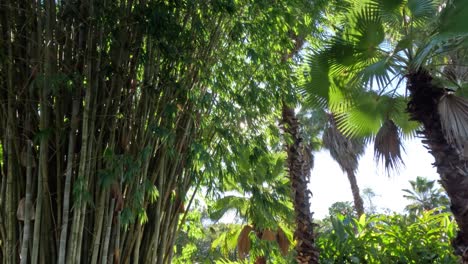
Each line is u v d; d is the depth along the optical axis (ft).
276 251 19.70
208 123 11.97
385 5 14.52
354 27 15.03
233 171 12.55
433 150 13.64
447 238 15.69
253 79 12.61
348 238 16.38
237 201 21.08
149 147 9.47
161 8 9.72
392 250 15.89
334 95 16.61
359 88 16.24
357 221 17.26
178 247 18.06
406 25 14.84
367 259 15.93
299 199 17.16
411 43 14.26
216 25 11.32
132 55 10.05
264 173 14.29
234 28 11.34
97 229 9.11
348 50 15.16
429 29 14.08
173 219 11.19
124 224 9.12
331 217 17.25
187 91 10.71
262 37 12.05
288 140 15.80
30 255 8.77
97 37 9.43
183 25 10.55
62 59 9.37
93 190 9.25
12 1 9.23
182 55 10.28
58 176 9.10
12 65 9.16
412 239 15.76
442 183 13.43
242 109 12.30
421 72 14.07
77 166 9.21
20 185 9.16
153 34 9.54
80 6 9.47
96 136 9.52
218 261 21.44
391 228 16.24
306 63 15.83
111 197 9.38
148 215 10.53
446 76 15.14
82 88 9.53
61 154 9.26
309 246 16.51
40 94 9.04
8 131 9.17
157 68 10.34
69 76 9.06
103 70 9.50
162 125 10.40
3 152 9.43
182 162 11.22
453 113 13.80
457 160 13.28
